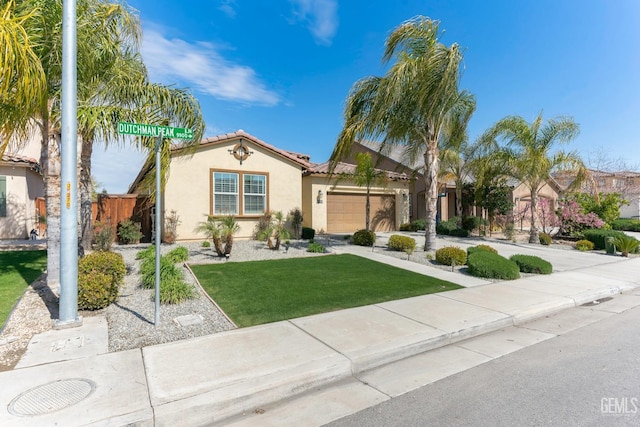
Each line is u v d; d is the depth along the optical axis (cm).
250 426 306
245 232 1464
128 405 309
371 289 735
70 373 364
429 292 727
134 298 638
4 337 454
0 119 559
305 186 1870
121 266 636
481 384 375
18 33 504
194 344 445
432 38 1099
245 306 605
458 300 673
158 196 503
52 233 689
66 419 288
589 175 1620
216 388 340
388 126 1227
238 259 1048
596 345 489
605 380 383
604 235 1492
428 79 1065
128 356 407
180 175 1334
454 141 1478
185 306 598
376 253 1202
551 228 1925
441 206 2386
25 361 390
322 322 534
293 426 304
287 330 498
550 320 610
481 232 1956
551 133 1527
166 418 302
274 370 378
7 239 1501
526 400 341
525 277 909
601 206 1878
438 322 544
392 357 438
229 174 1430
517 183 2322
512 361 435
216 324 518
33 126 705
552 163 1590
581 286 823
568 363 428
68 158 494
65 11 486
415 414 318
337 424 305
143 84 841
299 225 1567
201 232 1356
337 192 1942
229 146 1430
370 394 357
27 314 541
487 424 302
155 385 343
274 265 963
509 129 1565
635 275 986
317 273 873
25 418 288
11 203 1516
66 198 491
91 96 759
